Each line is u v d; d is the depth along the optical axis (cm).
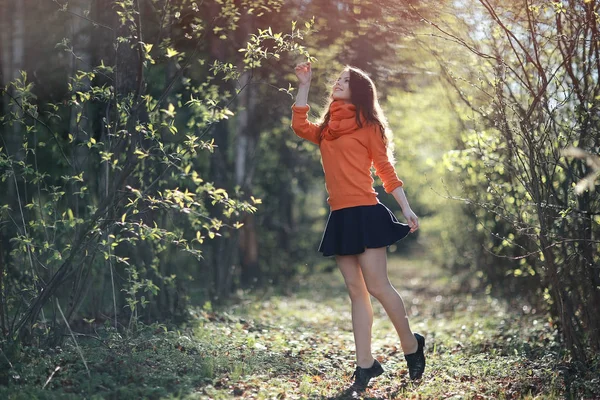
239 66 714
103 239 488
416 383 450
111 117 550
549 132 478
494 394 428
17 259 545
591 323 500
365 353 433
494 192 534
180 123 784
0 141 656
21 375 416
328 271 1694
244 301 969
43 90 698
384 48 681
